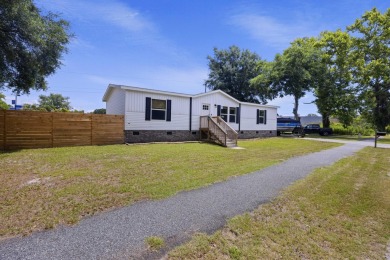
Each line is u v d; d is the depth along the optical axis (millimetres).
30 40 10203
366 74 28078
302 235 3463
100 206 4219
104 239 3117
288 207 4473
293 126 26266
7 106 24281
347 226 3830
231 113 19688
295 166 8211
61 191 4918
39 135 11156
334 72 30000
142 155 9516
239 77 37875
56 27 11250
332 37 29891
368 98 31797
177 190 5230
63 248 2875
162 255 2799
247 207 4395
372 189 5789
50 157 8695
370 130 34031
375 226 3877
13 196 4609
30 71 11047
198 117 17281
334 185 5965
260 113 22156
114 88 15914
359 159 10141
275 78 29109
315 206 4574
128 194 4867
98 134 12758
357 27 28641
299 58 27984
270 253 2957
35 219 3641
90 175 6254
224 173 6875
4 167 7047
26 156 8812
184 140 16469
